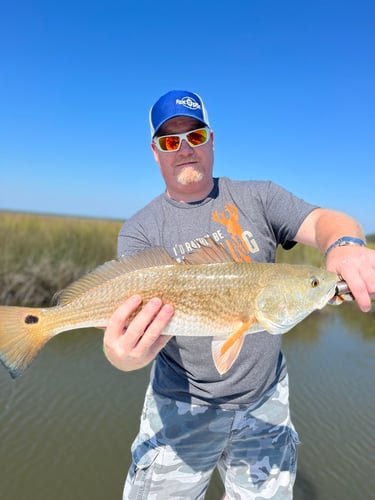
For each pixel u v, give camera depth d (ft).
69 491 4.01
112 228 13.30
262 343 2.89
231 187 3.14
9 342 2.35
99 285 2.44
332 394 5.91
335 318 10.02
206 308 2.38
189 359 2.91
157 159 3.43
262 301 2.37
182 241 3.01
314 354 7.47
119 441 4.81
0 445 4.59
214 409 2.98
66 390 5.87
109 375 6.40
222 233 2.98
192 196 3.12
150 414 3.19
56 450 4.58
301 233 2.89
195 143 2.95
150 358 2.38
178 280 2.38
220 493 4.15
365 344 8.06
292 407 5.55
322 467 4.42
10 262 9.89
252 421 3.01
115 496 3.99
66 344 7.59
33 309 2.42
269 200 3.02
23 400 5.57
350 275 1.97
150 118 3.28
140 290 2.37
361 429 5.08
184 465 3.04
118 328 2.18
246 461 3.04
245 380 2.91
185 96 3.05
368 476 4.30
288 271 2.38
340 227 2.41
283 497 2.99
